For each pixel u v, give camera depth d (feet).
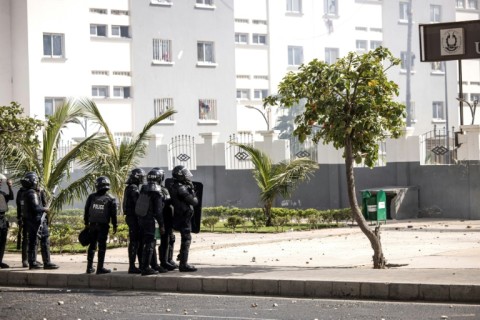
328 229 116.26
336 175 146.41
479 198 130.62
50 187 103.04
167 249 71.41
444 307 54.29
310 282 61.57
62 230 100.68
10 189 79.51
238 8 265.13
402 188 134.31
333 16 281.54
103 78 225.76
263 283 63.31
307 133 73.67
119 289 68.64
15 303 60.80
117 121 226.79
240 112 267.59
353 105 71.67
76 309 57.36
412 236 103.09
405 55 289.53
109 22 227.40
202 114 238.48
